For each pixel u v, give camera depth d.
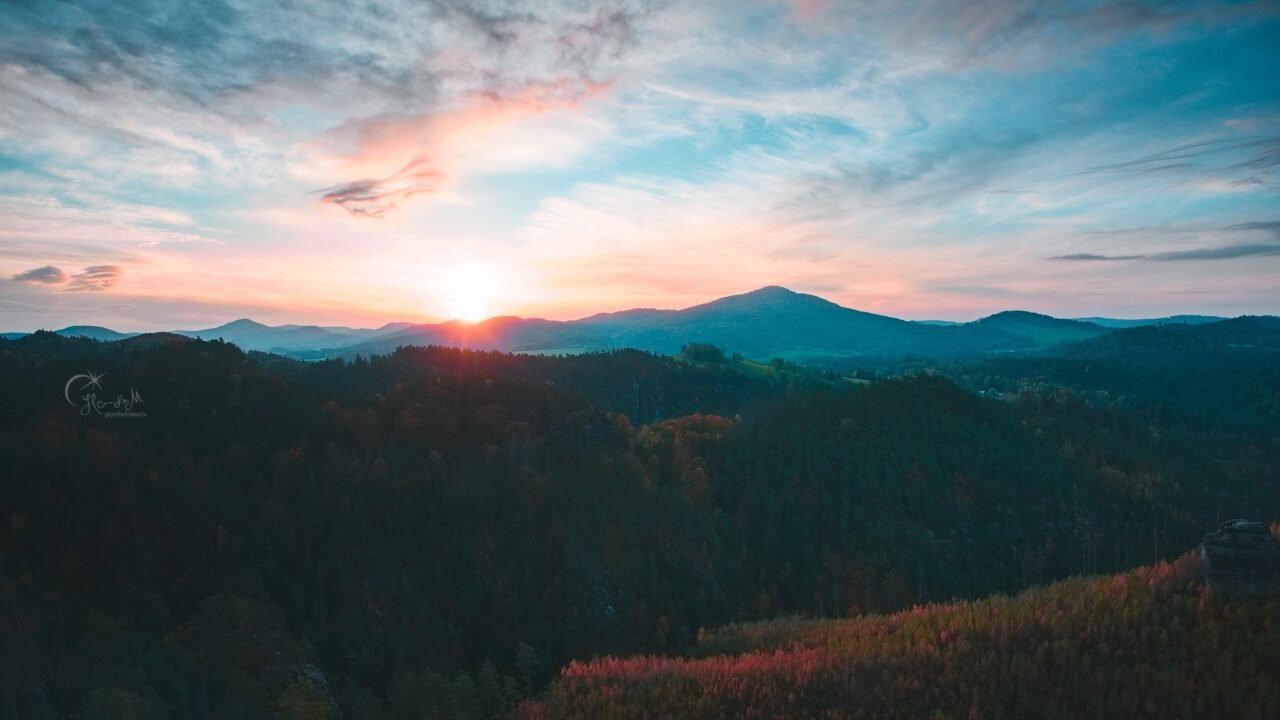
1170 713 57.59
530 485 148.50
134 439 136.25
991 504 185.50
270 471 139.38
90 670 88.75
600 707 79.62
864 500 178.12
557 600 128.50
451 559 131.38
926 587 157.50
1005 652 69.00
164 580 109.88
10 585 97.31
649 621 129.50
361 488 139.25
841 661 76.50
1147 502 197.38
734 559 154.75
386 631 114.44
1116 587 77.25
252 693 92.06
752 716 68.94
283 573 119.31
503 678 112.81
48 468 118.19
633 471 166.75
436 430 165.62
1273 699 55.41
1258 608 65.62
